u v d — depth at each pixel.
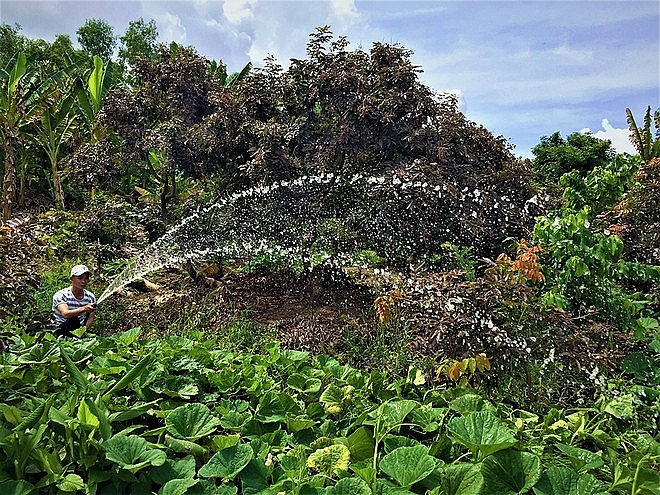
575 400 3.64
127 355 3.29
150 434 2.35
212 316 6.09
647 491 1.90
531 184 7.31
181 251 7.43
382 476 2.17
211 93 8.24
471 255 6.20
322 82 6.50
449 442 2.28
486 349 3.64
